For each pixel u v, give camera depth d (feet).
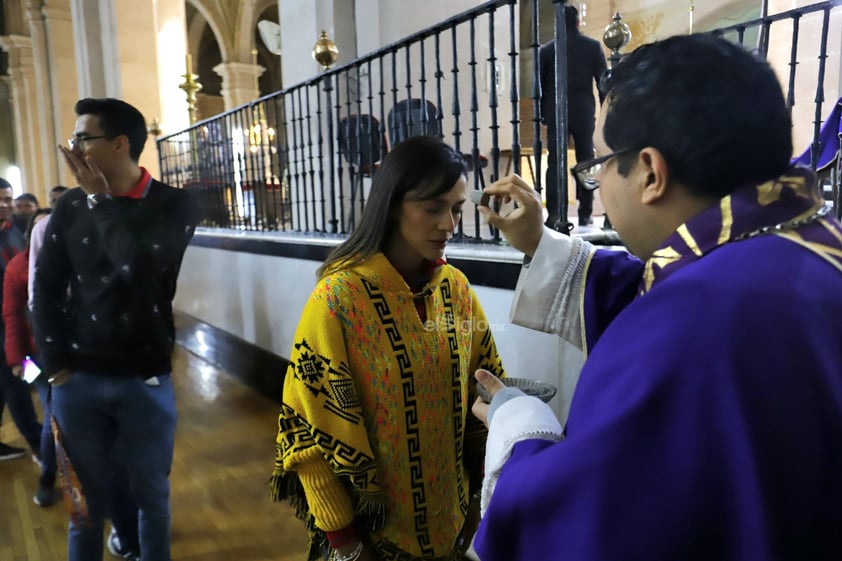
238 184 18.90
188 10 66.69
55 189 14.66
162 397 5.94
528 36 20.93
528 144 17.78
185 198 5.89
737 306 1.68
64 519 8.60
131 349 5.58
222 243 15.67
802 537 1.62
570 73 11.26
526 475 1.97
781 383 1.61
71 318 5.55
